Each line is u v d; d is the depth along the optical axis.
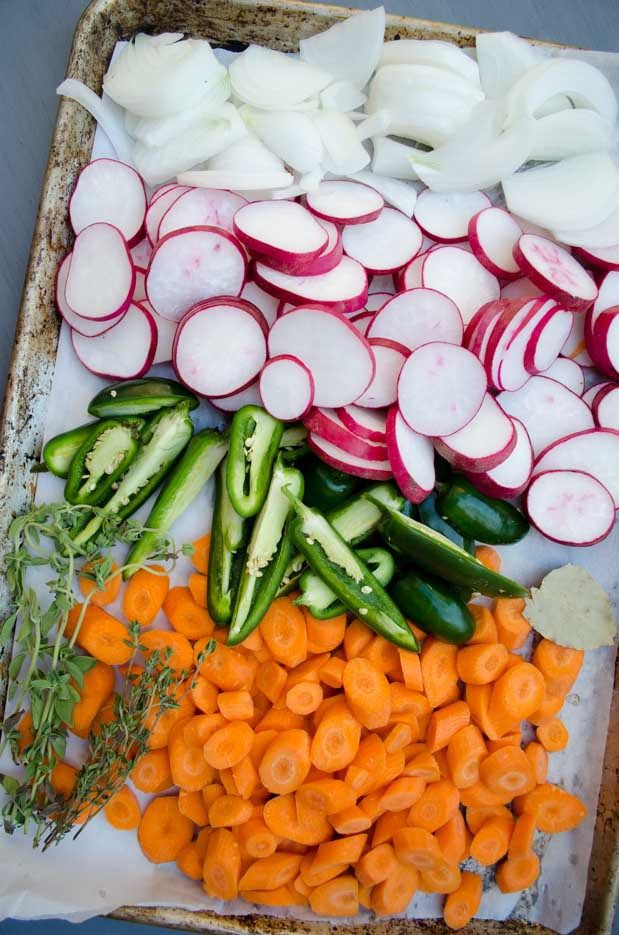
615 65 0.46
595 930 0.44
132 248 0.46
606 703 0.46
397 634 0.43
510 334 0.44
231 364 0.44
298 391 0.43
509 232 0.46
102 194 0.45
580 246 0.46
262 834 0.42
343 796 0.42
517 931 0.45
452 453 0.44
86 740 0.44
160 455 0.44
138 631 0.41
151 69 0.44
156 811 0.44
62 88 0.44
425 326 0.45
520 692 0.43
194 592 0.44
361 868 0.43
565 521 0.45
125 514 0.44
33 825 0.43
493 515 0.44
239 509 0.43
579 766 0.46
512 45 0.46
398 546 0.43
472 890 0.44
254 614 0.43
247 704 0.43
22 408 0.43
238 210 0.44
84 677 0.43
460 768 0.43
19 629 0.43
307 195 0.45
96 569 0.41
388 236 0.46
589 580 0.45
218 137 0.44
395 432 0.43
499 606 0.45
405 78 0.45
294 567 0.44
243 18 0.45
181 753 0.43
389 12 0.50
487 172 0.45
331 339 0.43
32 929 0.46
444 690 0.44
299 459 0.46
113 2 0.45
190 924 0.42
